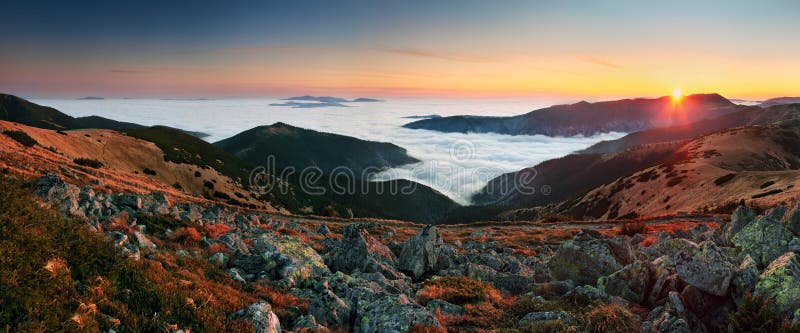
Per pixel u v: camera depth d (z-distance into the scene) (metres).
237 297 11.60
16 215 10.24
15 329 6.71
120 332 7.93
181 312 9.23
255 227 29.78
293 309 11.77
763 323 8.90
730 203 61.25
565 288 14.23
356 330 11.11
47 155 55.38
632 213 96.56
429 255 19.88
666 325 9.84
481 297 13.95
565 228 50.03
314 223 53.12
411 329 10.30
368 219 60.84
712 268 10.55
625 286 13.35
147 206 22.67
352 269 17.83
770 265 10.59
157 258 13.16
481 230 49.03
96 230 13.16
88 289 8.72
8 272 7.62
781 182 66.81
